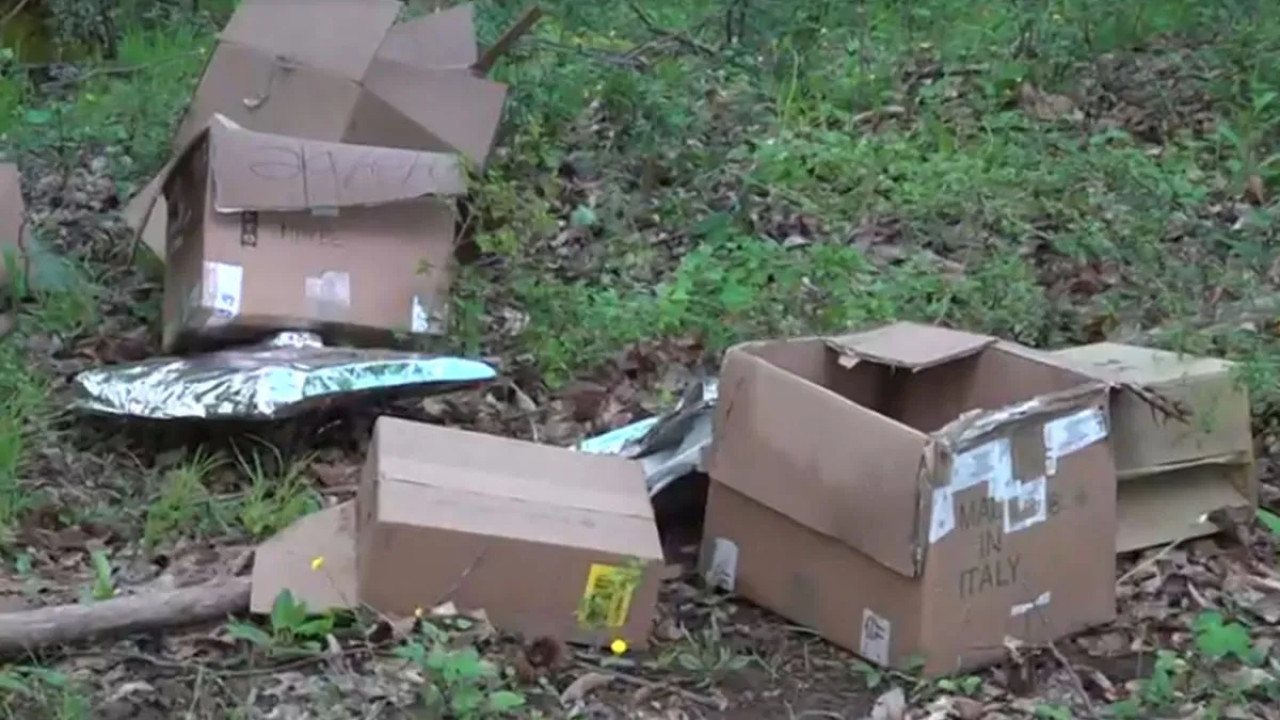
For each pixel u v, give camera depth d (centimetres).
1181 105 793
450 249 590
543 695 404
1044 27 841
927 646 402
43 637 416
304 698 401
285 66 640
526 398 573
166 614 426
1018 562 412
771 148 738
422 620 415
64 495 507
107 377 547
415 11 858
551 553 414
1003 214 684
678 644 429
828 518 417
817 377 469
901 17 906
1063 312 609
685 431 491
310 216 569
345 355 552
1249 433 474
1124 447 453
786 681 414
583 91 802
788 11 890
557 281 652
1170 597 447
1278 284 631
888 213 695
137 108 854
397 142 641
